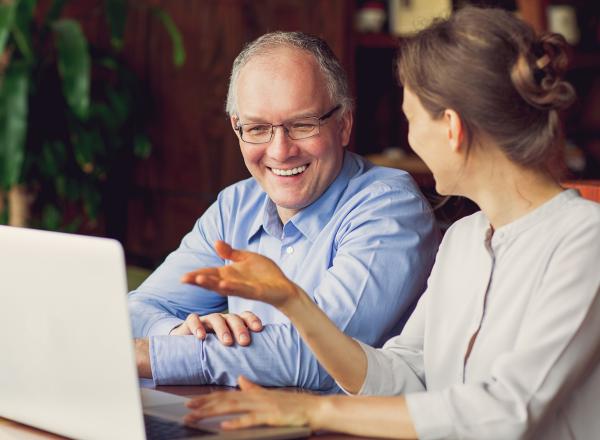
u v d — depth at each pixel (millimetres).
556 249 1715
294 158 2439
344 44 5742
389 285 2285
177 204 6078
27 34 5473
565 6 6363
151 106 6027
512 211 1778
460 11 1748
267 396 1693
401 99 6297
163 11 5855
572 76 6523
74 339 1594
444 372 1889
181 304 2723
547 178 1758
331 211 2508
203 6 5926
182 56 5629
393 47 5926
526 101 1669
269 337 2145
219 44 5938
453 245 1947
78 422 1646
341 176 2535
